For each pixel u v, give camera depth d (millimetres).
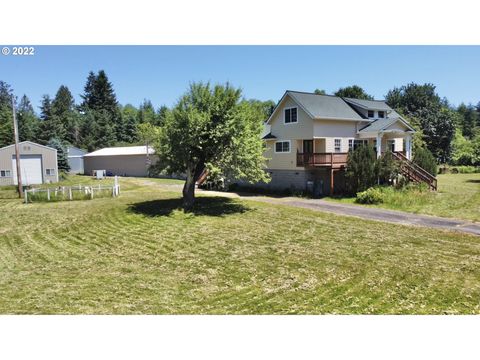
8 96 88938
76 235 13586
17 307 7078
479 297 7406
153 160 44719
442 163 47969
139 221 15570
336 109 26359
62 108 70875
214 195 24578
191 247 11609
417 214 16484
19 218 16891
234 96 17156
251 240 12312
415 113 53125
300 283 8352
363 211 17531
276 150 27250
